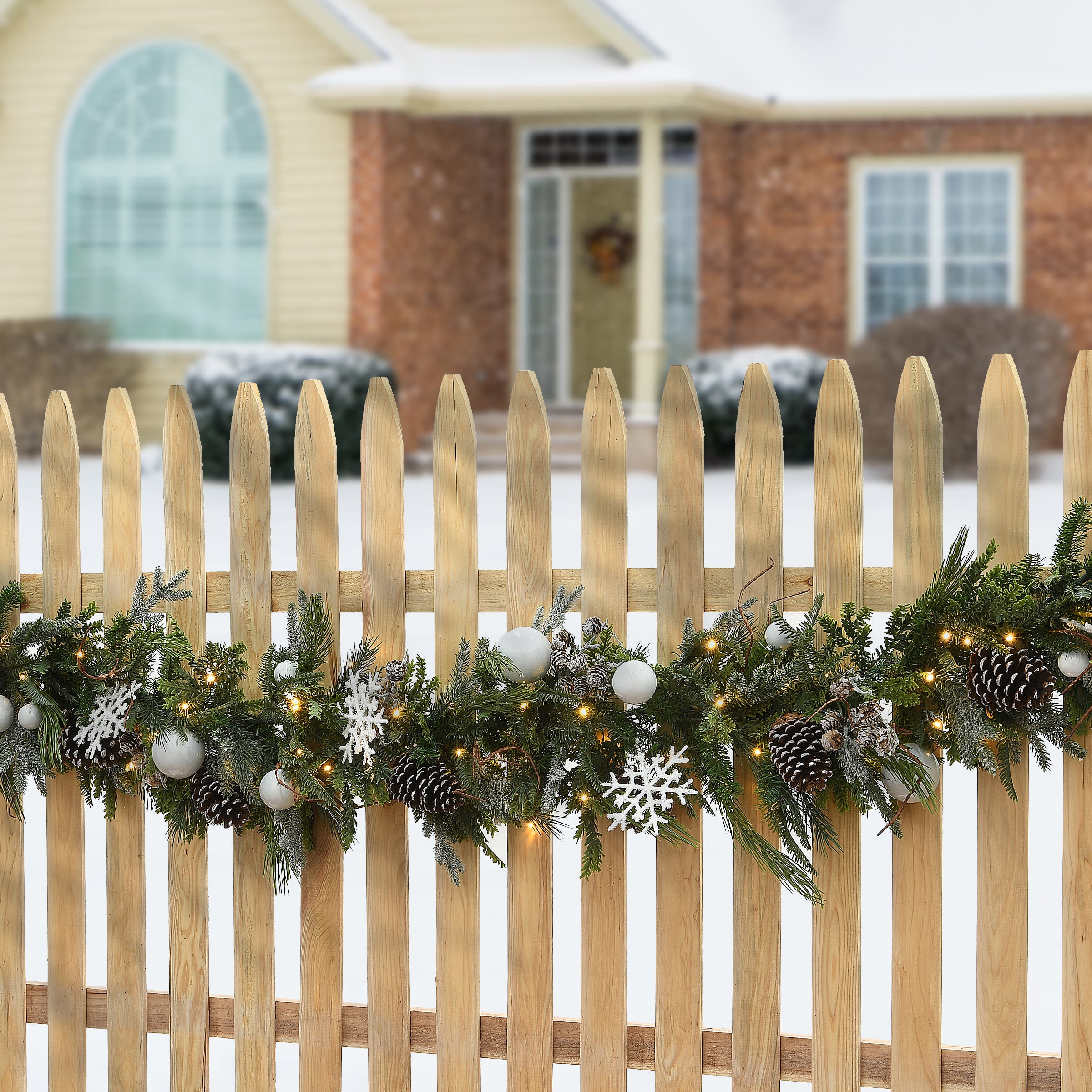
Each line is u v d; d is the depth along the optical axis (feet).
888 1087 8.38
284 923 13.71
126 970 9.27
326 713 8.59
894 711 7.86
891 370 41.11
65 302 48.85
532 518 8.70
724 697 8.04
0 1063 9.52
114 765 8.89
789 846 7.96
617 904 8.59
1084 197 46.98
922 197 48.11
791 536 29.60
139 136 47.83
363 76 43.83
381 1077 8.95
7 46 48.14
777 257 48.80
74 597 9.38
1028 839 8.09
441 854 8.53
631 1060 8.69
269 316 46.73
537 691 8.22
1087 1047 8.09
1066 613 7.77
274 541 28.50
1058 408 42.04
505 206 51.55
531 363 53.16
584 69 44.75
